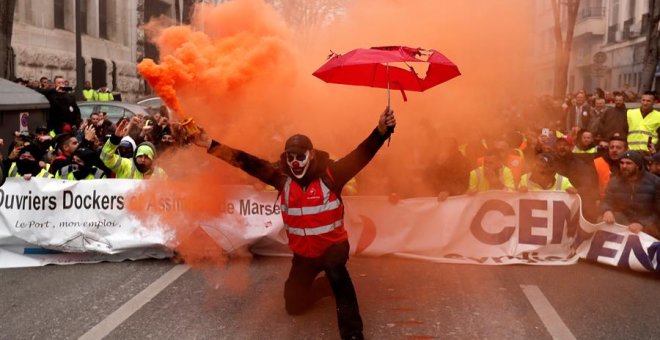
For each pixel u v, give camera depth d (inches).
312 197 189.2
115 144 298.7
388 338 190.2
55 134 471.8
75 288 237.1
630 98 707.4
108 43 1206.3
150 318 206.2
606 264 265.7
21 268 267.6
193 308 215.6
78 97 816.3
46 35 995.3
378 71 215.0
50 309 214.4
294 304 205.9
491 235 277.7
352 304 185.2
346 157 191.8
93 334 192.9
